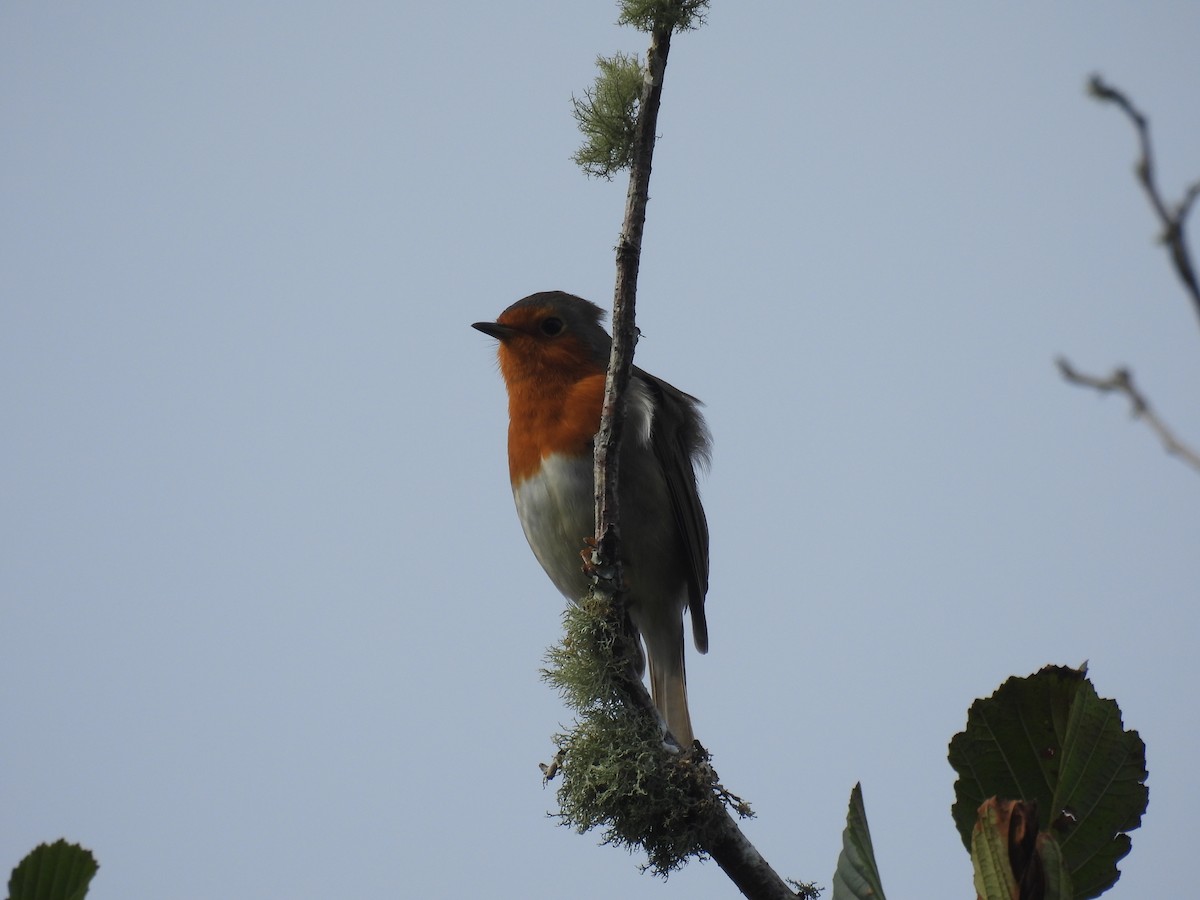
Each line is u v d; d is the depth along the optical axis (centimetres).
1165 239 338
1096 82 351
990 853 492
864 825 541
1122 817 536
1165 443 376
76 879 491
